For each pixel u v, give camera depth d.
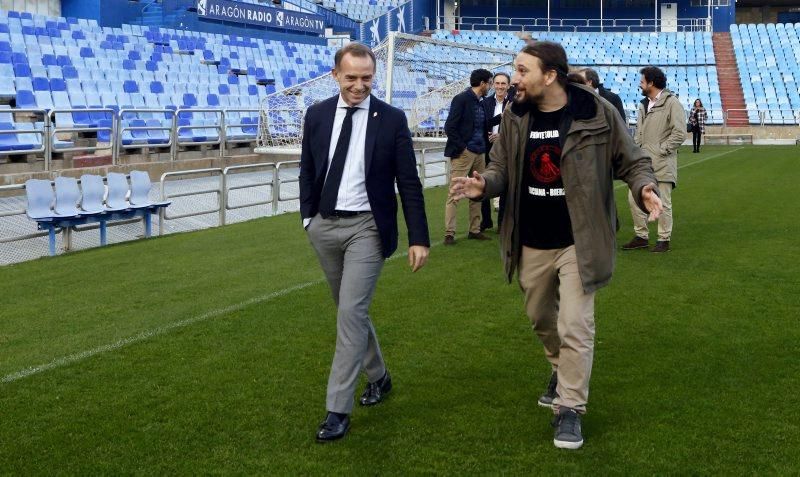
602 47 38.62
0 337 5.43
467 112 8.75
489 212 9.79
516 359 4.87
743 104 34.56
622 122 3.72
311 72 26.25
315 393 4.30
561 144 3.64
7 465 3.46
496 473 3.36
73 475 3.36
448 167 16.95
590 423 3.88
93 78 18.03
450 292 6.59
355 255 3.83
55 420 3.95
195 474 3.36
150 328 5.59
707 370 4.61
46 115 12.58
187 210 11.99
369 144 3.82
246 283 7.06
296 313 5.96
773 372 4.56
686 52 37.91
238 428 3.84
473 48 18.25
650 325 5.56
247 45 25.41
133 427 3.86
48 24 20.08
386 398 4.25
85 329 5.62
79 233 10.16
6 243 9.28
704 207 11.88
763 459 3.45
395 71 18.25
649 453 3.53
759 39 38.28
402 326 5.59
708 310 5.95
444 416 4.00
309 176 3.96
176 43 23.06
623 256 8.12
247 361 4.85
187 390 4.36
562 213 3.72
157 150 16.11
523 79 3.65
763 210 11.45
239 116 20.09
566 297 3.68
